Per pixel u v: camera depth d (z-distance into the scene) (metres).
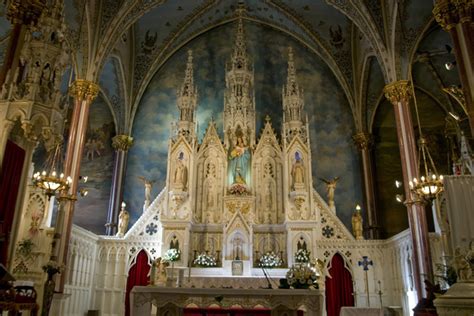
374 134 25.78
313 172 25.27
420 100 25.27
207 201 22.30
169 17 26.45
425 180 15.59
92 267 20.94
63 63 11.91
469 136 23.33
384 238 23.67
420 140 18.47
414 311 14.02
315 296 11.51
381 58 20.44
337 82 27.12
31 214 17.50
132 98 26.56
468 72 12.23
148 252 21.44
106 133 26.31
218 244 21.31
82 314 19.69
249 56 27.73
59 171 23.36
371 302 20.70
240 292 11.50
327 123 26.31
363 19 20.98
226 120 23.70
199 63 27.72
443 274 16.44
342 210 24.47
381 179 24.88
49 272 13.01
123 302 20.72
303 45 27.78
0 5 18.33
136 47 27.00
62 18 12.35
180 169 22.00
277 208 22.12
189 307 15.14
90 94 19.77
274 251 21.11
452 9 12.99
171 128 24.50
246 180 22.47
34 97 10.84
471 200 13.00
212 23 27.86
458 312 8.38
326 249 21.47
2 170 10.67
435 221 18.33
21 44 12.38
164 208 21.17
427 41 22.53
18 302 10.31
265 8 27.08
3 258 10.48
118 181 24.84
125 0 20.97
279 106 26.58
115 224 23.98
